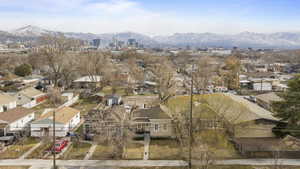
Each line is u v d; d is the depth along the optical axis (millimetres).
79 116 36875
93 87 63406
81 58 65875
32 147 27234
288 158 23625
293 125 25406
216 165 22391
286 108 25875
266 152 24328
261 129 27484
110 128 26172
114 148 24562
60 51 63438
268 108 39438
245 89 64438
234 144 26844
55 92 47906
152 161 23703
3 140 27953
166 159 24109
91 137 29453
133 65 79938
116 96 48312
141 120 31578
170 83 50188
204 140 26234
